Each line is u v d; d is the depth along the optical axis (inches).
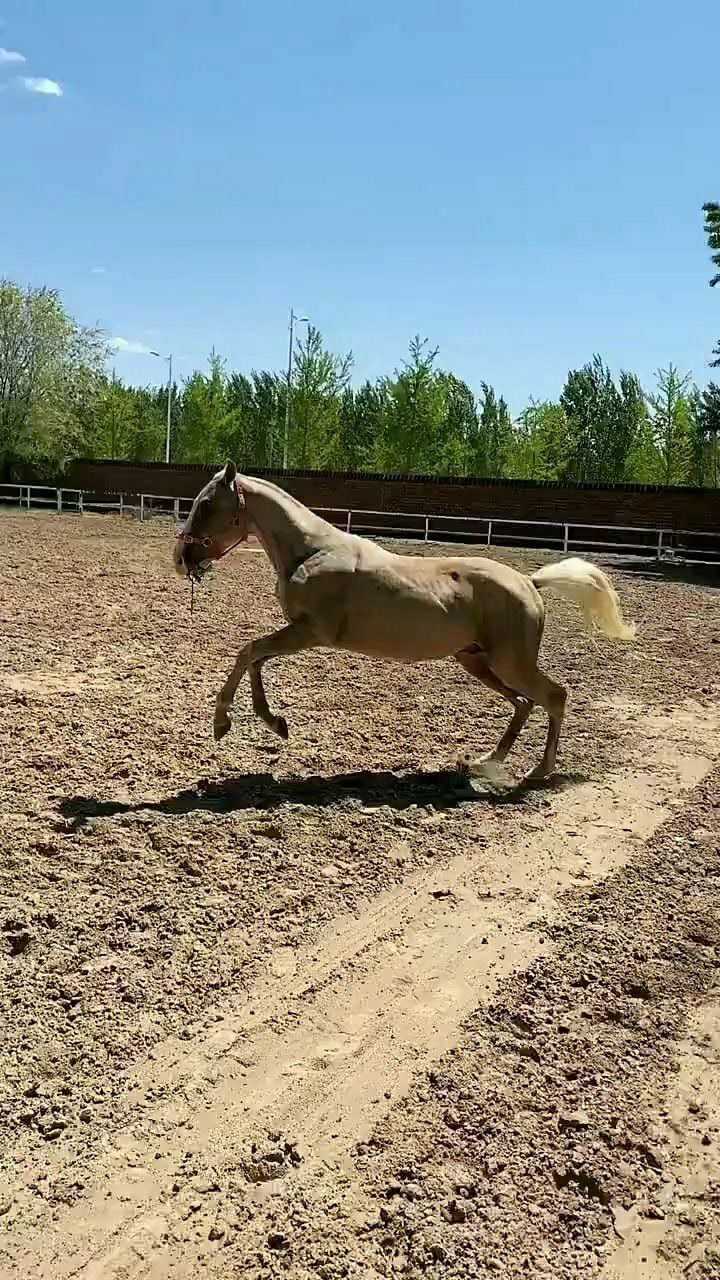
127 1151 132.6
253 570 737.6
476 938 195.5
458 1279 114.0
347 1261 115.4
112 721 321.7
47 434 1445.6
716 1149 139.4
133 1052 152.8
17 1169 128.1
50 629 462.9
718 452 1544.0
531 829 254.7
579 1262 117.6
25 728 307.6
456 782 284.8
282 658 432.1
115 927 188.4
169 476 1363.2
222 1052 155.1
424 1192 126.5
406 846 237.9
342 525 1158.3
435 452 1526.8
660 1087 151.9
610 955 190.9
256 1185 127.5
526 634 274.8
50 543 841.5
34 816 237.1
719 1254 120.9
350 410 1760.6
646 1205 127.6
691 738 347.3
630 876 227.9
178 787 265.6
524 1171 131.5
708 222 1015.6
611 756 321.4
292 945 189.0
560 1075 152.9
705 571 866.1
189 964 178.2
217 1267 114.5
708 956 192.5
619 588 732.7
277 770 285.0
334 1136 137.3
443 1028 164.6
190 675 391.2
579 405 1812.3
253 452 1779.0
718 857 240.7
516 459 1676.9
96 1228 119.6
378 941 192.7
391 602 266.8
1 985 166.9
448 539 1106.1
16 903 193.6
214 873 213.8
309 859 225.6
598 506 1039.0
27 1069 146.7
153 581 644.1
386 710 358.6
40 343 1466.5
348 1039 160.7
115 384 1905.8
